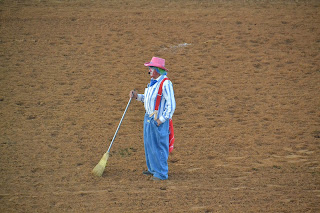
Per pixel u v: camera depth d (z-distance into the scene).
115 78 38.41
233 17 51.41
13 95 34.94
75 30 47.34
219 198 22.02
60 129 30.23
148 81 38.09
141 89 36.59
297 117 32.62
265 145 28.69
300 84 37.94
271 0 57.53
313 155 27.44
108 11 52.84
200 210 20.84
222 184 23.58
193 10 53.81
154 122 23.16
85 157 26.58
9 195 21.97
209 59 42.34
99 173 24.12
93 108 33.53
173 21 50.19
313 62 41.72
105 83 37.53
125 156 26.97
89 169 25.06
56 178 23.89
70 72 39.22
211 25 49.34
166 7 54.78
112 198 21.83
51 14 51.12
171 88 22.97
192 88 37.12
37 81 37.44
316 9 53.97
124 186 23.14
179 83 37.91
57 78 38.06
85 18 50.34
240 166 25.89
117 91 36.28
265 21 50.28
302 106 34.31
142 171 25.08
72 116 32.12
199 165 26.03
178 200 21.75
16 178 23.73
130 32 47.38
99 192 22.44
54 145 27.95
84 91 36.06
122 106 34.06
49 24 48.47
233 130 30.70
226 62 41.75
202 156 27.17
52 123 31.00
